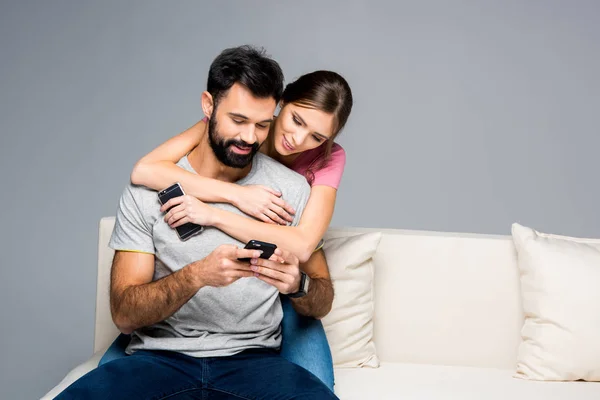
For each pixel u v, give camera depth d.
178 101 4.20
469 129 4.22
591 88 4.17
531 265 2.64
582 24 4.17
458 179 4.22
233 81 2.09
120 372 2.05
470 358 2.76
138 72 4.22
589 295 2.56
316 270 2.40
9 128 4.20
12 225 4.09
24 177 4.16
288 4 4.24
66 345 3.65
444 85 4.23
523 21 4.20
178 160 2.30
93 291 3.93
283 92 2.37
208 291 2.17
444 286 2.76
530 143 4.19
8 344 3.62
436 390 2.44
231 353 2.17
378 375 2.57
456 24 4.23
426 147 4.23
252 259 2.01
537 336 2.60
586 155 4.17
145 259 2.20
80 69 4.23
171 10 4.24
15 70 4.25
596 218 4.14
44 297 3.88
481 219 4.16
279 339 2.34
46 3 4.27
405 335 2.76
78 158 4.16
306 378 2.09
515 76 4.20
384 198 4.21
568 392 2.46
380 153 4.25
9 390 3.34
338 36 4.24
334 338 2.62
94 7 4.25
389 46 4.24
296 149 2.34
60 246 4.05
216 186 2.21
